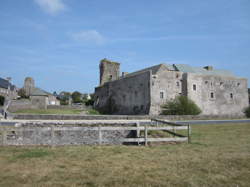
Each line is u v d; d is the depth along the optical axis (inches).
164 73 1633.9
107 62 2630.4
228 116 1259.8
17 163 327.0
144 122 705.6
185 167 315.0
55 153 392.8
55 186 241.9
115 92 2114.9
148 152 409.4
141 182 256.5
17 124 576.7
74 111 1798.7
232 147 458.9
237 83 1932.8
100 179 264.1
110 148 445.4
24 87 2657.5
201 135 642.8
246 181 264.2
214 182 260.2
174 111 1376.7
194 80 1708.9
